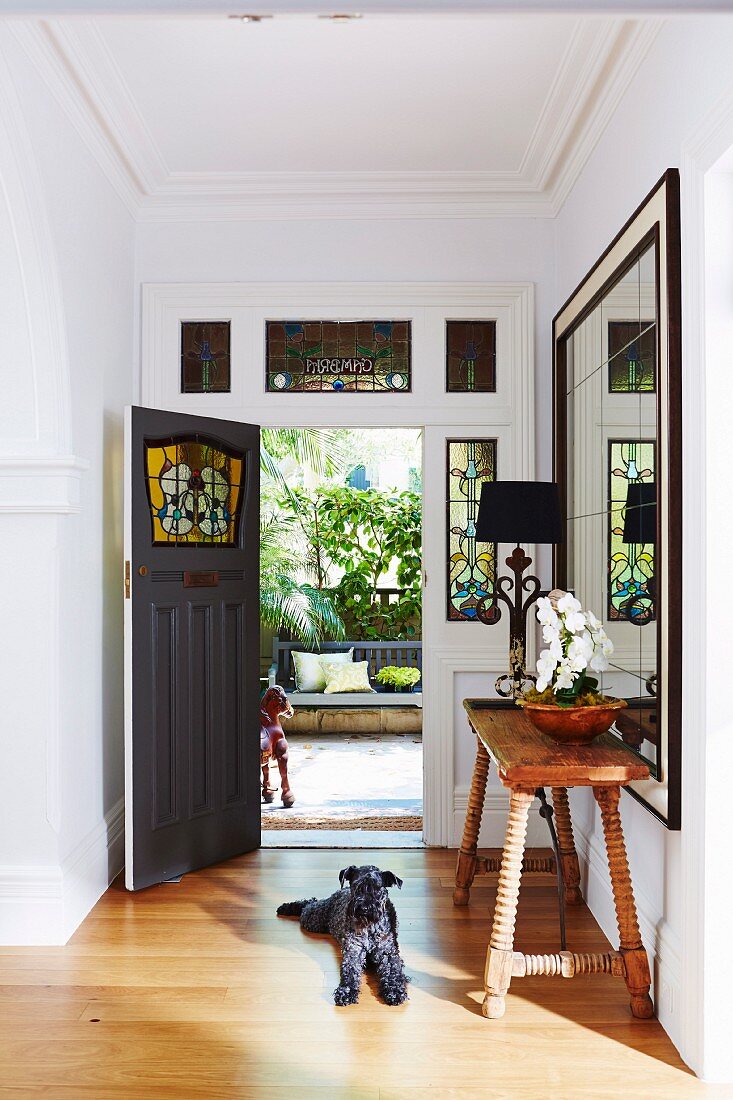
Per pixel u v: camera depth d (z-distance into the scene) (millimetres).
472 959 3188
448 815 4500
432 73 3375
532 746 2992
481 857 4039
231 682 4363
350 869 3156
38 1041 2643
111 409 4086
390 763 6480
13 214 3076
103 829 3910
